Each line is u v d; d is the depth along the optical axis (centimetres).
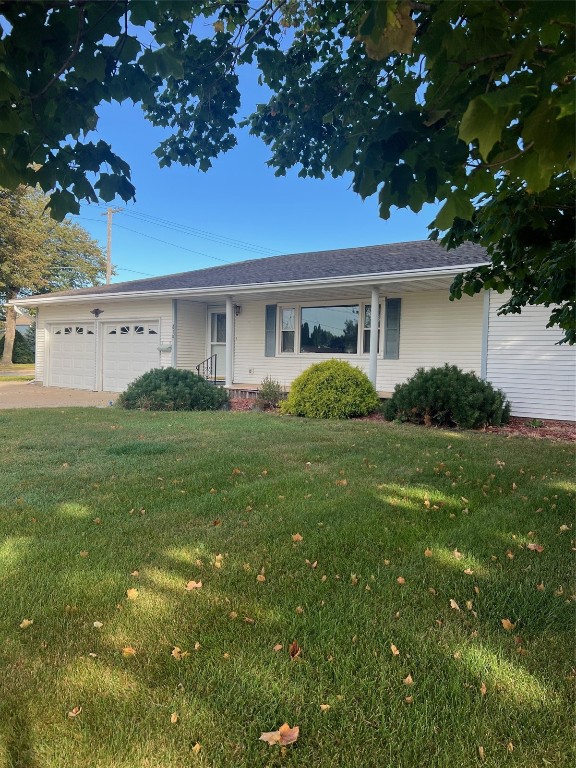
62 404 1177
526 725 176
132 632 229
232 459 558
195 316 1415
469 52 130
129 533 345
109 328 1482
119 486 454
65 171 200
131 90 194
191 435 715
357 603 254
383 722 177
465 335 1074
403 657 212
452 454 589
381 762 161
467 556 310
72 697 188
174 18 196
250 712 182
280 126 384
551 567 295
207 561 302
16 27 157
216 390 1112
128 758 161
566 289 302
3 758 161
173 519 372
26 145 184
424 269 926
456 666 207
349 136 162
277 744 168
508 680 199
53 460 557
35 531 348
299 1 344
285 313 1305
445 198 154
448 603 256
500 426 816
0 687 193
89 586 270
